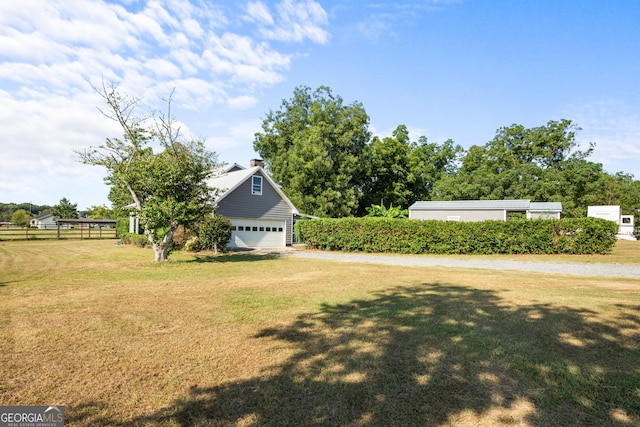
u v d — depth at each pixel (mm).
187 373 3533
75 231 46312
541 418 2734
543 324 5109
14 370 3574
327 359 3867
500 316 5578
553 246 16609
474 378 3408
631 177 47188
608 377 3416
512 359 3842
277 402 2975
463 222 17469
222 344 4344
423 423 2670
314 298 6977
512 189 37156
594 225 16219
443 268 12141
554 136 42438
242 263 13391
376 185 42188
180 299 6852
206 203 15641
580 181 38656
